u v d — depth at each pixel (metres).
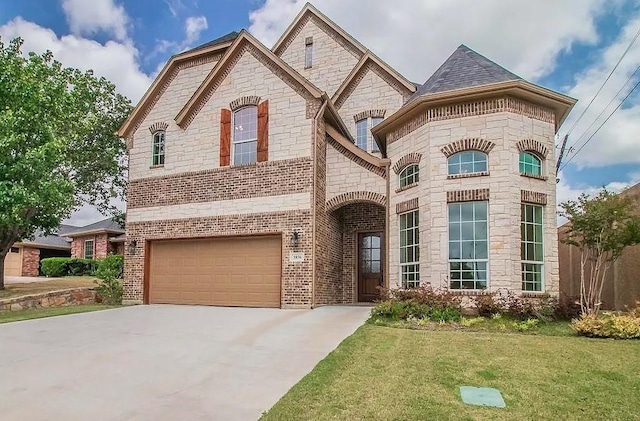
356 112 18.17
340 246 16.33
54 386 6.20
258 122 14.79
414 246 12.73
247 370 6.84
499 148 11.52
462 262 11.51
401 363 6.90
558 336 9.11
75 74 20.58
